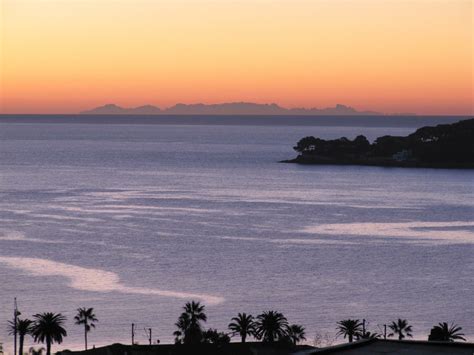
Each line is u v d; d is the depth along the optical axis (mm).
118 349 139625
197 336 149250
